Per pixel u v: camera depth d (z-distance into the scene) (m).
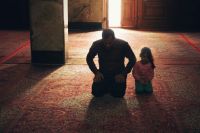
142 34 13.31
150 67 5.98
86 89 6.34
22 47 10.56
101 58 5.73
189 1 14.80
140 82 6.01
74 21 14.71
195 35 13.10
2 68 7.94
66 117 5.04
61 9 8.05
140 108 5.38
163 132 4.52
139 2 14.98
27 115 5.12
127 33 13.59
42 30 8.19
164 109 5.33
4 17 15.26
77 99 5.80
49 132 4.54
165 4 14.89
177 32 13.96
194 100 5.74
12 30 14.55
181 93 6.10
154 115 5.10
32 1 8.08
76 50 10.05
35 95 6.04
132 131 4.56
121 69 5.75
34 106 5.50
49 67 8.03
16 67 8.04
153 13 15.00
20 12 15.16
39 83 6.74
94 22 14.64
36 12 8.12
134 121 4.88
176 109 5.33
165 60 8.73
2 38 12.41
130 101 5.69
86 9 14.55
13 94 6.10
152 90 6.09
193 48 10.39
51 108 5.39
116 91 5.74
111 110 5.30
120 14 15.18
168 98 5.84
